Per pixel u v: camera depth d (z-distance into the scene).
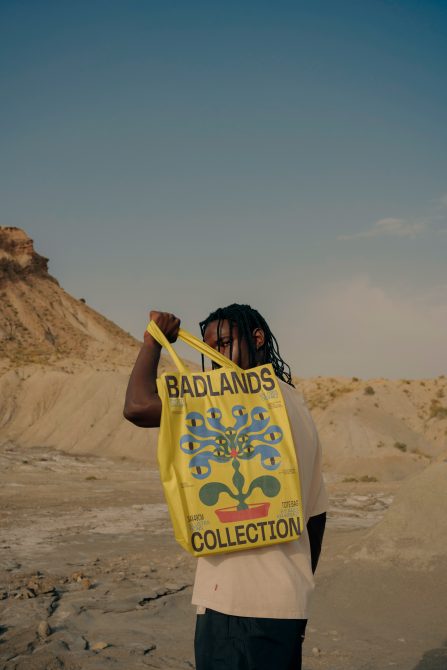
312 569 2.24
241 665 1.86
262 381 2.05
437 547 7.98
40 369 77.44
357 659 5.72
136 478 38.25
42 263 156.50
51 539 15.15
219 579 1.92
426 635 6.28
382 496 26.98
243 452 1.93
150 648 6.21
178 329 2.15
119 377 71.38
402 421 60.97
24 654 5.96
